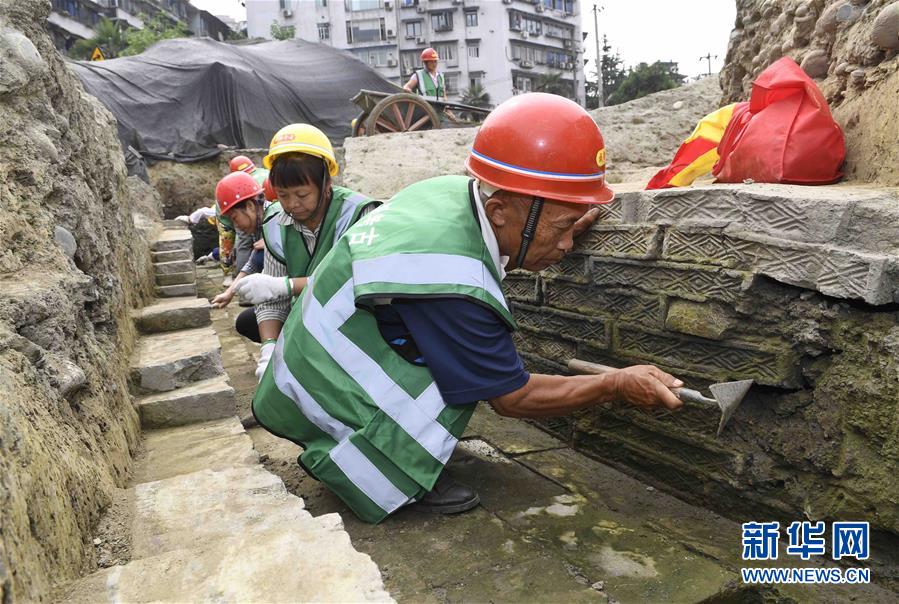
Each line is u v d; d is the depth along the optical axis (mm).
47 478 1424
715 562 2041
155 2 39250
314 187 2670
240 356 5035
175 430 2949
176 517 1816
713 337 2293
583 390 2141
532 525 2297
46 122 2740
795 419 2148
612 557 2070
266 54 16828
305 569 1321
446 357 2084
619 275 2678
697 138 3158
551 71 46594
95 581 1302
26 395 1598
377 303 2162
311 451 2324
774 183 2561
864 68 2814
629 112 6145
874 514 1938
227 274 7516
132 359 3297
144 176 12180
